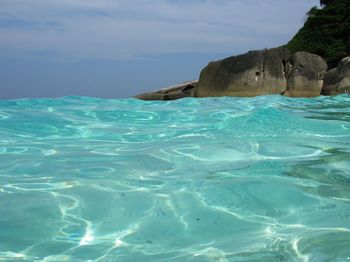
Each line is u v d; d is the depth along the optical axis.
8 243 2.62
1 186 3.72
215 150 5.05
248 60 15.19
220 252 2.45
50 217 3.03
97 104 9.85
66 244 2.61
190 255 2.42
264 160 4.58
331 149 5.05
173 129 6.80
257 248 2.48
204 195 3.47
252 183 3.76
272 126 6.44
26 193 3.53
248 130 6.20
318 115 8.34
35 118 7.47
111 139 6.04
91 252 2.50
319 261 2.29
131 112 8.70
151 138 6.07
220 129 6.42
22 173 4.16
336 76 15.55
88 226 2.88
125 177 4.00
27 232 2.78
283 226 2.82
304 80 14.84
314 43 23.22
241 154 4.86
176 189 3.63
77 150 5.23
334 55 22.11
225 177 3.96
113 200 3.37
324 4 25.80
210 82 15.60
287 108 9.98
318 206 3.20
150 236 2.73
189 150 5.08
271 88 14.87
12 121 7.14
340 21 23.16
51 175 4.07
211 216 3.04
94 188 3.66
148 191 3.58
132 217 3.04
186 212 3.12
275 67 15.07
